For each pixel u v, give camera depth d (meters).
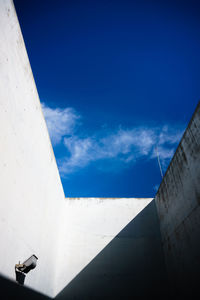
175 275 5.29
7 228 2.54
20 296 3.09
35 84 3.89
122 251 6.36
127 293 5.60
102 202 7.55
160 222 6.81
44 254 4.41
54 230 5.36
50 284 5.06
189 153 4.74
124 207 7.40
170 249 5.75
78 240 6.57
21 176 3.03
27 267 3.01
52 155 5.20
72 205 7.45
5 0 2.58
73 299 5.48
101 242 6.55
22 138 3.09
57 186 5.76
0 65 2.40
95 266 6.05
